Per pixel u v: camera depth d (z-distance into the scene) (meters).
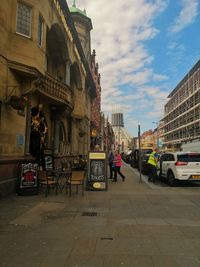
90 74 28.94
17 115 10.76
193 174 13.56
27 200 9.25
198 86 43.56
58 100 14.85
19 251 4.78
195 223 6.65
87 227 6.25
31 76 11.05
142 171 21.25
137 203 9.09
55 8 14.15
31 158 11.65
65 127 20.73
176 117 57.41
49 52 17.27
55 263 4.30
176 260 4.43
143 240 5.39
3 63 9.78
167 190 12.16
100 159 12.16
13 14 10.47
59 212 7.66
